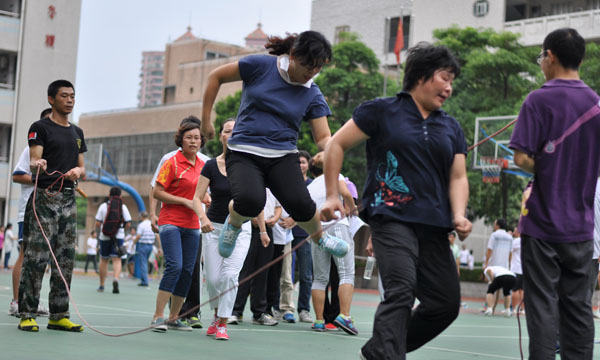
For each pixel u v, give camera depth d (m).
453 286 3.99
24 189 7.19
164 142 50.81
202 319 8.49
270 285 8.95
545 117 4.03
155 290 16.25
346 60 34.91
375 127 4.01
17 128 33.59
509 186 30.58
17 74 33.69
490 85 32.34
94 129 55.41
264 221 7.69
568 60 4.11
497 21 41.62
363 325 9.16
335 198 4.00
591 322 4.05
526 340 8.17
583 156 4.02
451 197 4.01
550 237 3.99
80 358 4.64
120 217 13.97
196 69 60.12
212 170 6.44
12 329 5.89
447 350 6.50
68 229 6.08
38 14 34.09
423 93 3.99
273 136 4.87
